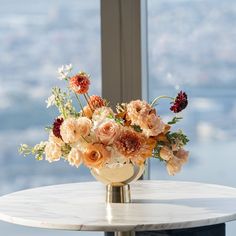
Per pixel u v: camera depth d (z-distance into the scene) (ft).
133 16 12.32
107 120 8.68
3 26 18.13
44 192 10.14
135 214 8.53
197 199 9.44
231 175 14.20
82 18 17.30
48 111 18.33
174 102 9.00
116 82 12.41
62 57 17.66
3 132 18.67
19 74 18.25
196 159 14.34
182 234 9.42
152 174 14.12
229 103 14.24
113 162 8.79
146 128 8.71
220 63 14.20
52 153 8.95
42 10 17.92
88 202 9.33
